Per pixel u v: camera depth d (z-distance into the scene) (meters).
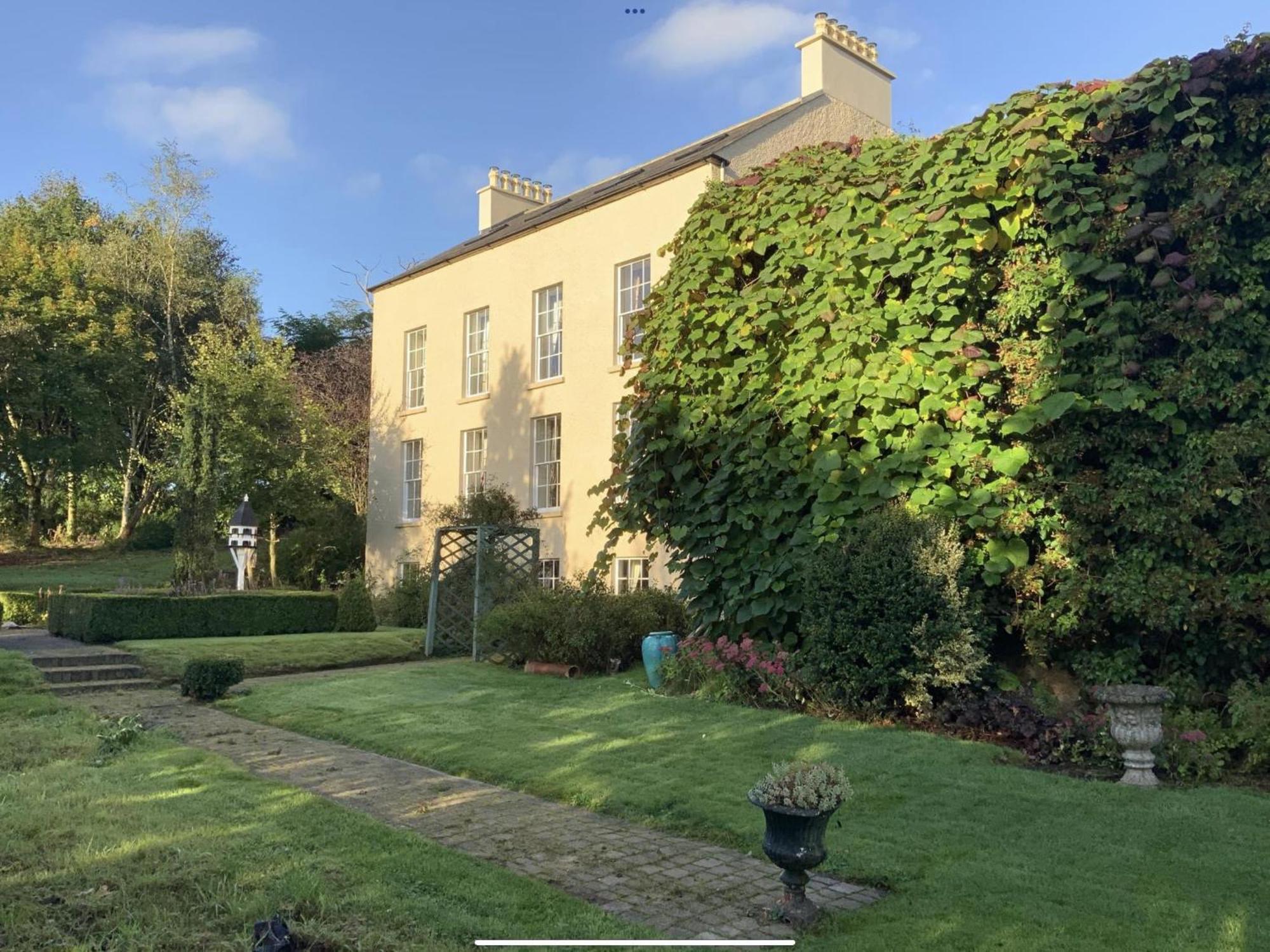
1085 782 6.24
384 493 24.28
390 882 4.41
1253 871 4.53
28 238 35.25
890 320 9.17
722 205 10.84
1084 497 7.78
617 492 11.83
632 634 12.45
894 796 5.95
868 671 8.01
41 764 7.04
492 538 15.98
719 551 10.16
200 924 3.85
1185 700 7.53
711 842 5.32
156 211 33.59
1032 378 8.15
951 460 8.46
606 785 6.40
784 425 9.75
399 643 15.63
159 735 8.35
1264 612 7.09
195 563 18.58
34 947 3.58
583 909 4.18
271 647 14.16
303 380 31.16
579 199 21.78
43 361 31.11
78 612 15.38
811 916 4.12
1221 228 7.73
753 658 9.00
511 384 20.75
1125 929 3.89
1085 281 8.16
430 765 7.38
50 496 36.62
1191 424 7.76
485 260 21.80
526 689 10.85
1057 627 7.90
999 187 8.70
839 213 9.52
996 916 4.06
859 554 8.31
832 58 19.33
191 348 35.12
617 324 18.36
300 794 6.07
